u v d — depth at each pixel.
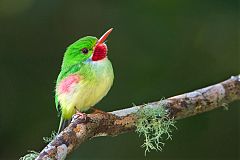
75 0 12.27
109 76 6.79
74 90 6.73
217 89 7.21
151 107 6.77
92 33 12.26
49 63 12.15
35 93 12.04
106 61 6.85
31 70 12.13
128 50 12.14
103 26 12.27
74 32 12.22
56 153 5.85
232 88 7.27
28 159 6.04
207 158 11.65
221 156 11.64
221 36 12.28
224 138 11.72
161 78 12.00
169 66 12.09
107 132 6.53
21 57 12.17
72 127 6.18
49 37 12.21
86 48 6.83
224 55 12.18
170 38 12.25
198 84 12.03
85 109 7.00
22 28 12.23
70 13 12.24
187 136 11.62
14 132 11.91
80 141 6.16
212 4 12.45
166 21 12.33
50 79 12.09
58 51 12.19
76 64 6.79
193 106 7.06
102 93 6.86
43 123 11.88
